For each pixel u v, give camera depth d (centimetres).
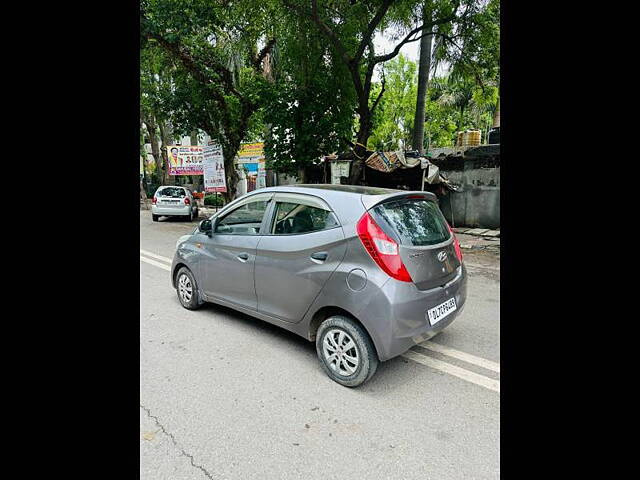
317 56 959
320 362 305
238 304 371
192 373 300
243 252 356
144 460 210
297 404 260
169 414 250
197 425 239
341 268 278
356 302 268
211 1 900
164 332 377
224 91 1287
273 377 294
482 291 521
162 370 305
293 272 310
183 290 444
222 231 390
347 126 1030
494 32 838
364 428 236
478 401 263
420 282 276
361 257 271
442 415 248
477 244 861
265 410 254
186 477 199
